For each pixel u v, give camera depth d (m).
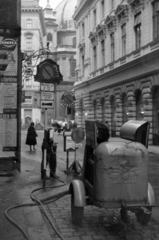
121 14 24.20
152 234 4.90
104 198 4.98
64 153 16.66
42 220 5.54
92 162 5.45
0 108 9.92
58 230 5.21
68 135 10.67
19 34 9.97
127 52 23.25
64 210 6.36
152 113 7.07
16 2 9.84
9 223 5.33
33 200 6.76
